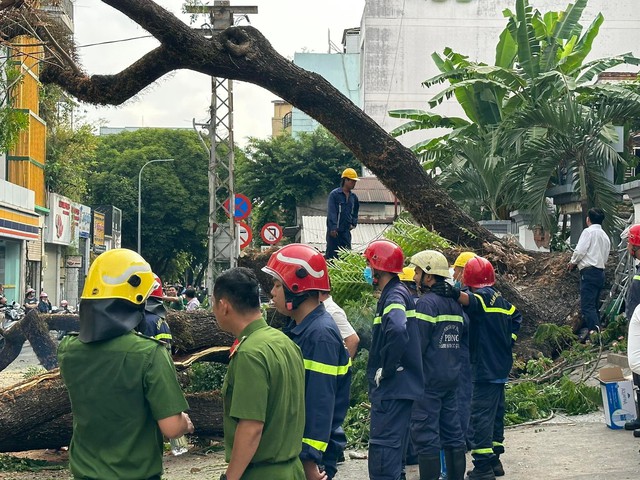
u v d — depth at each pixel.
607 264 13.20
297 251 4.63
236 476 3.64
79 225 46.12
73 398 3.65
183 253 63.53
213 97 29.48
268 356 3.75
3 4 11.55
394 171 12.94
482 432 6.84
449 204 13.08
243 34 12.19
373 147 12.89
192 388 10.65
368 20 48.88
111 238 55.56
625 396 8.67
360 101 53.06
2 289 29.59
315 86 12.49
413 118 25.17
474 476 6.85
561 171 19.06
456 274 7.37
